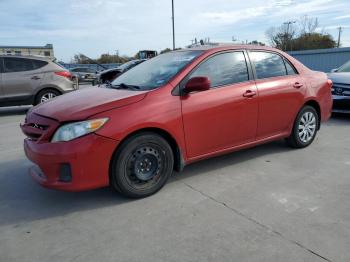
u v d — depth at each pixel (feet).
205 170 14.46
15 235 9.86
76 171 10.58
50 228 10.20
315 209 10.92
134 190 11.66
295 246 8.95
